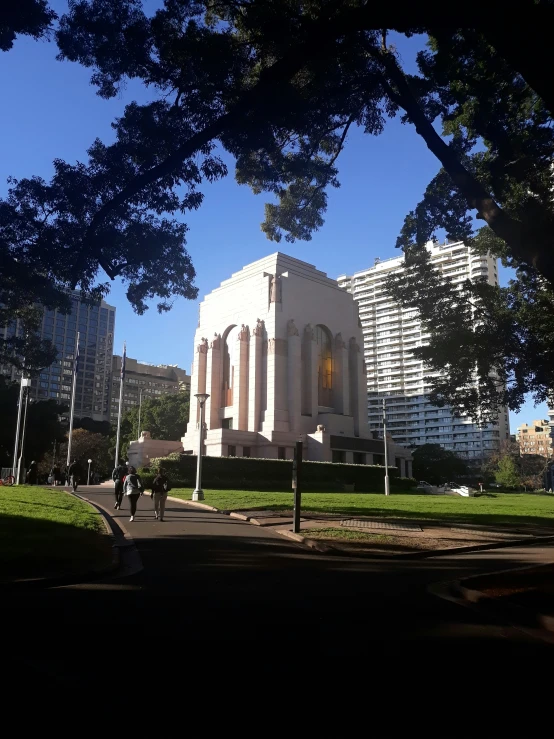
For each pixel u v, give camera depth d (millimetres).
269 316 65750
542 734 3902
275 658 5480
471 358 18297
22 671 5012
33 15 13344
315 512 23500
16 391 66562
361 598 8547
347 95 16453
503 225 11023
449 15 9961
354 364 72938
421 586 9797
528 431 171625
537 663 5500
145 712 4168
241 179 18578
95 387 136875
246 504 26312
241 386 66062
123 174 14812
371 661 5445
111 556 11641
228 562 11773
